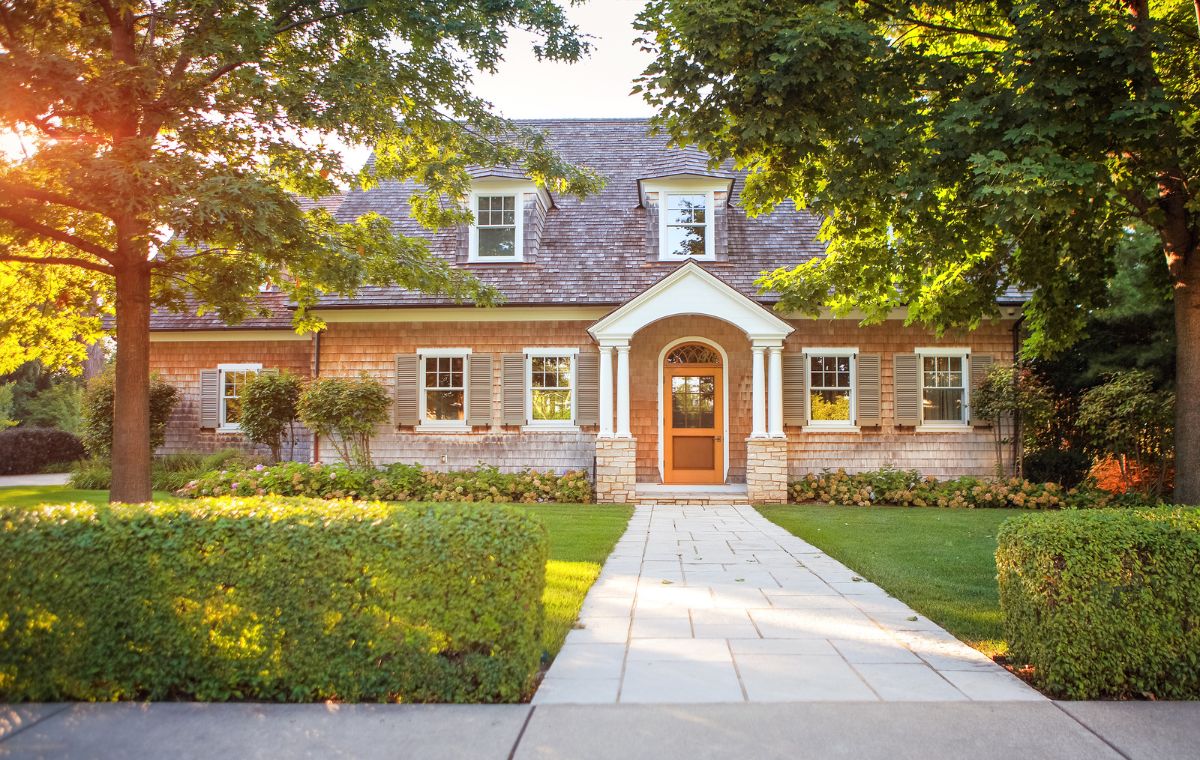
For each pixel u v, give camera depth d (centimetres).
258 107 721
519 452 1462
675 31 656
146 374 750
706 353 1498
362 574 390
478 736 339
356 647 388
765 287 1077
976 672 423
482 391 1473
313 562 391
